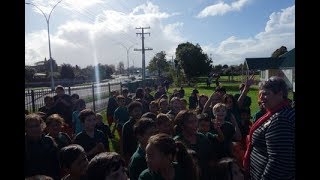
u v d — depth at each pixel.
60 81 48.62
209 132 4.73
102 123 7.38
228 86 39.06
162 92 14.09
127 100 10.86
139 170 3.68
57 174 4.17
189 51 62.53
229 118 6.05
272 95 3.11
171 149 2.85
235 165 3.30
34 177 2.59
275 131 3.03
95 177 2.51
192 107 14.13
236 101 6.68
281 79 3.17
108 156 2.53
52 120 4.92
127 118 8.70
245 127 6.55
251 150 3.45
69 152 3.18
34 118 4.03
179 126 4.10
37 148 4.04
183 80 57.81
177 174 2.96
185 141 4.03
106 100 24.02
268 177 3.08
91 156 4.91
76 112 8.30
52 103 8.87
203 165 3.46
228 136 4.59
